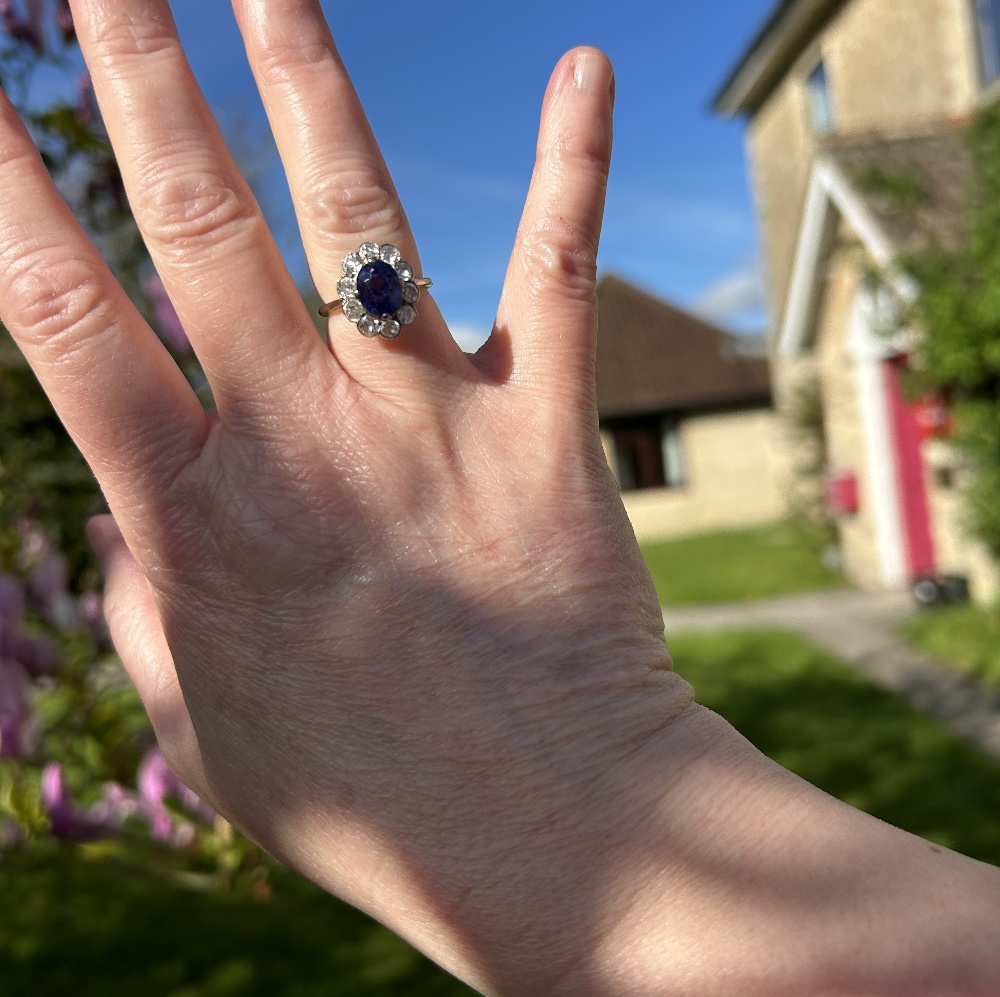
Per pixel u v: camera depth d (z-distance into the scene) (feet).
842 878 0.45
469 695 0.53
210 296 0.56
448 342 0.59
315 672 0.54
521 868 0.50
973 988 0.41
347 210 0.57
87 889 2.23
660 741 0.52
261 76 0.59
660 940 0.46
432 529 0.56
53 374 0.57
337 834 0.53
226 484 0.56
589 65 0.59
